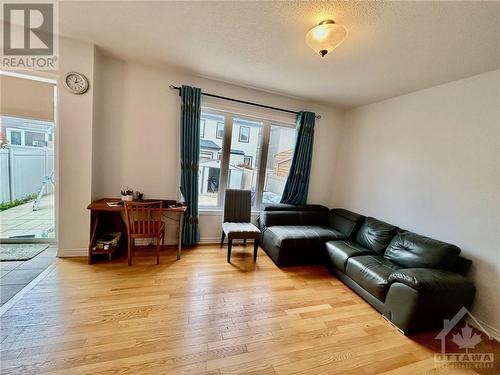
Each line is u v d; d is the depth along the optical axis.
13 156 3.05
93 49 2.41
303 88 3.16
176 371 1.34
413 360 1.59
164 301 1.99
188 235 3.20
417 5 1.44
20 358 1.33
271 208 3.49
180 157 3.08
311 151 3.77
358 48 2.01
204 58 2.53
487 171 2.07
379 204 3.22
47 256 2.58
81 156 2.52
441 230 2.42
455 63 2.06
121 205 2.54
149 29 2.05
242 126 3.57
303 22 1.75
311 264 3.05
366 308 2.16
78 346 1.44
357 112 3.71
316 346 1.64
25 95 2.56
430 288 1.78
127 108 2.86
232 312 1.92
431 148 2.57
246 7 1.63
